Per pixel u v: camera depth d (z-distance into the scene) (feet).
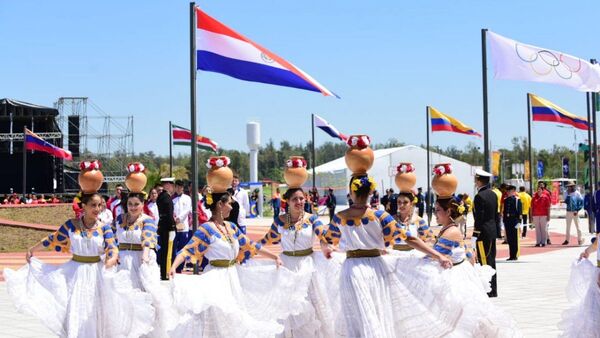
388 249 29.09
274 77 48.29
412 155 211.61
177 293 24.97
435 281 24.40
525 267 58.44
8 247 80.89
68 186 188.75
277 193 132.36
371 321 23.15
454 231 26.86
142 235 29.84
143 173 30.86
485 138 51.55
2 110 170.71
